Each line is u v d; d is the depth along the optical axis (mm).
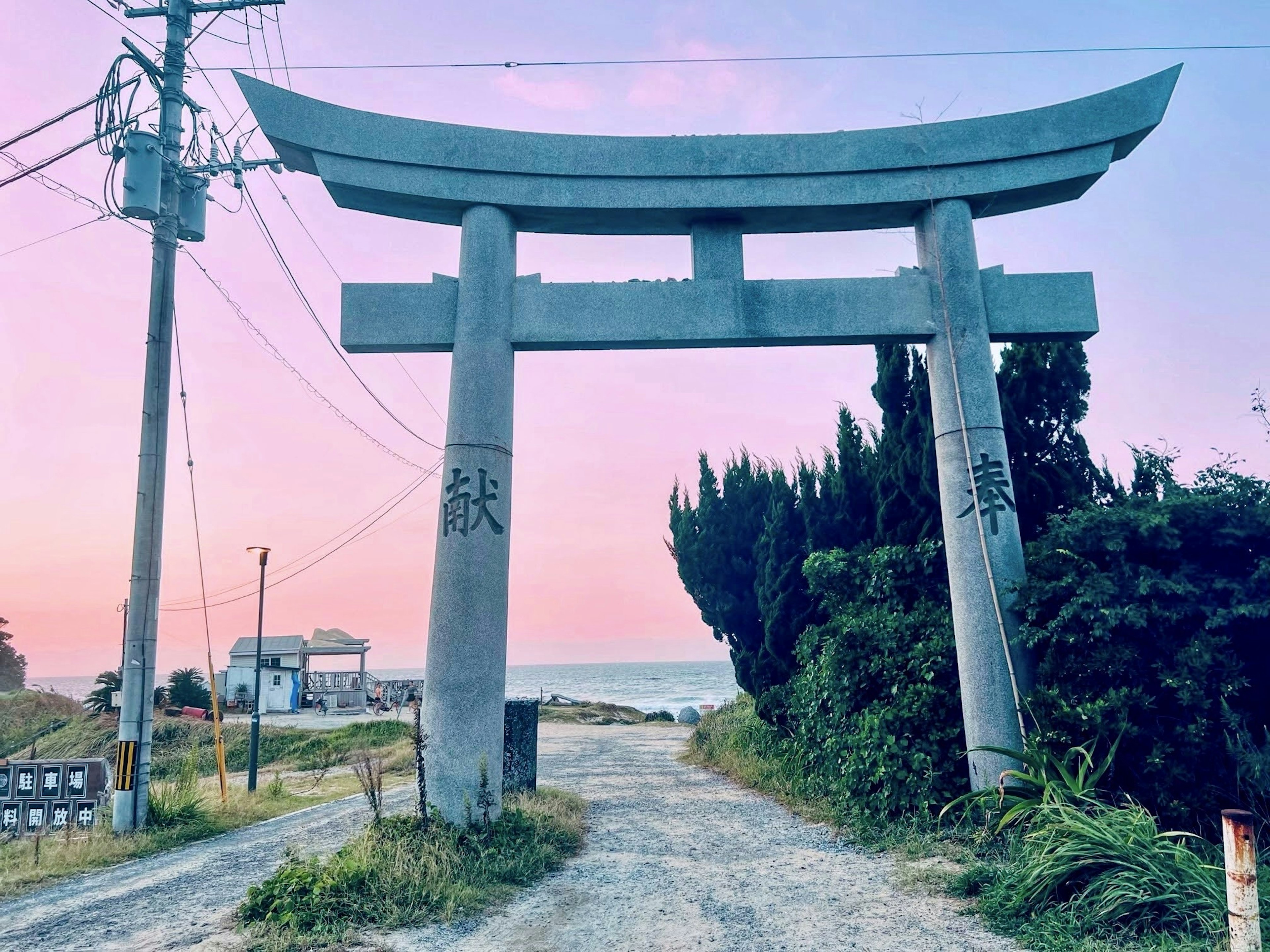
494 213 9086
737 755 14070
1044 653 8414
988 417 8969
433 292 9008
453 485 8438
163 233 11258
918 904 6336
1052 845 6203
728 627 14039
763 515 13734
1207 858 6328
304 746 23578
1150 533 7422
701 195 9273
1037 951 5262
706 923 6137
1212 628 7094
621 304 9094
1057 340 9641
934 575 10078
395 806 11836
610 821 10008
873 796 8805
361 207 9211
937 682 9062
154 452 10852
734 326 9117
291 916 6145
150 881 8008
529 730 11500
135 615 10539
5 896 7613
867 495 12477
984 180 9359
